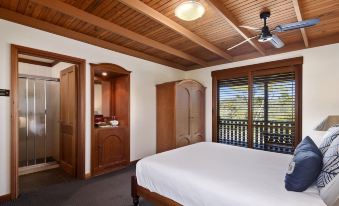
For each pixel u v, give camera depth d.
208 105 4.89
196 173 1.85
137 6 2.26
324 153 1.63
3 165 2.54
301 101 3.54
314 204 1.27
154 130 4.62
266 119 3.96
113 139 3.79
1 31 2.55
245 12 2.49
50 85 4.41
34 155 4.15
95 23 2.62
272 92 3.90
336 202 1.25
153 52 4.23
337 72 3.18
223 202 1.46
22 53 2.78
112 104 4.36
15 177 2.61
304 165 1.44
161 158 2.37
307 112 3.46
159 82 4.75
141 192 2.24
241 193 1.45
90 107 3.46
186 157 2.41
